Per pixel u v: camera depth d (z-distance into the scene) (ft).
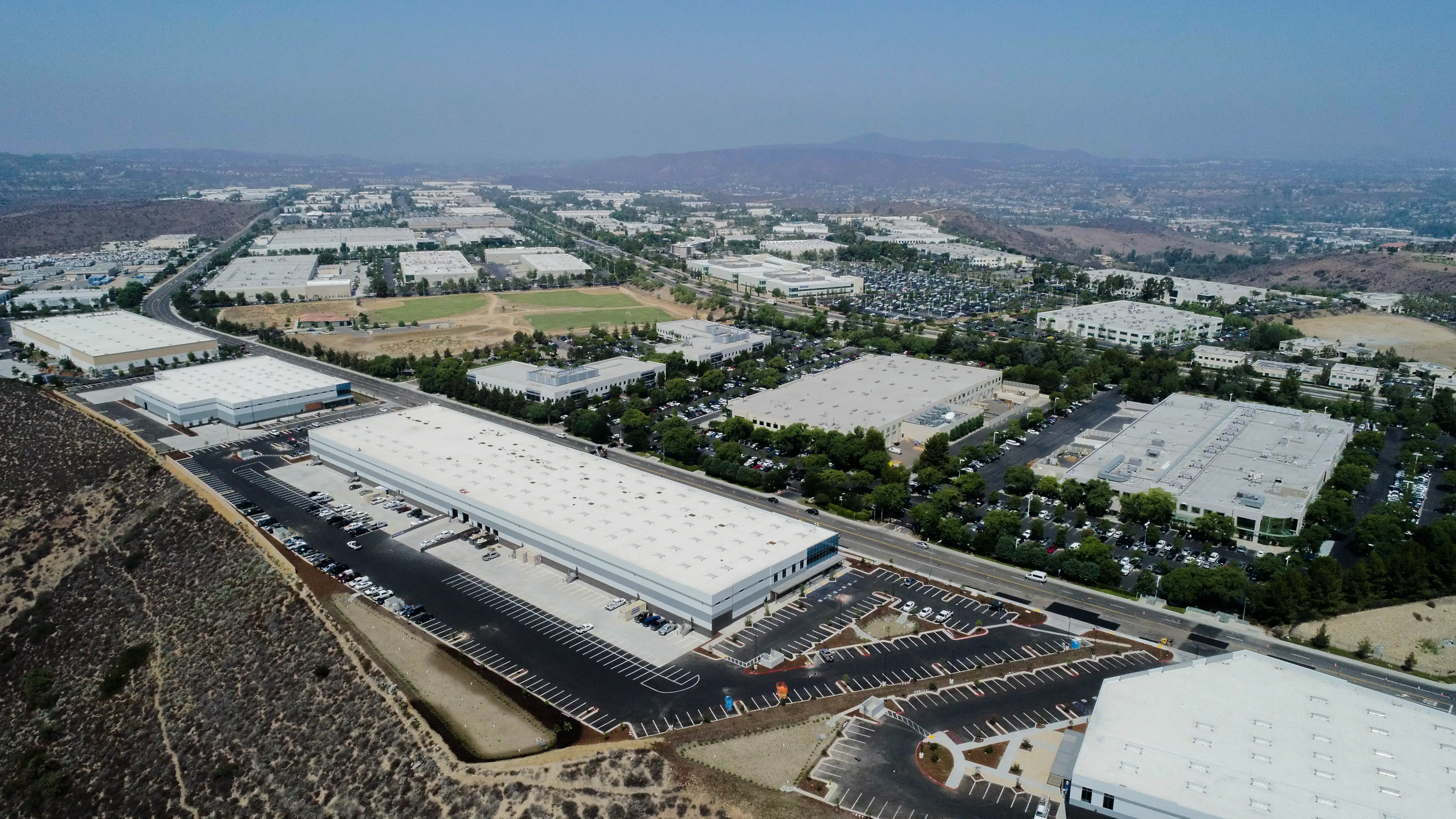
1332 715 407.44
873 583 598.75
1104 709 411.13
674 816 377.91
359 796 404.16
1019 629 538.47
